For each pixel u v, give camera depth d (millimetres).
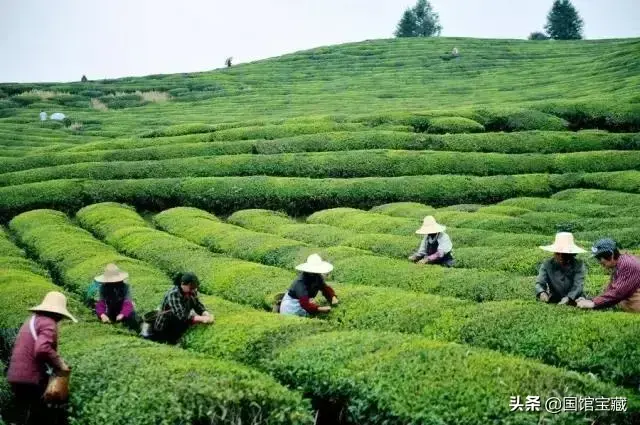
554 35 157125
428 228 22531
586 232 27891
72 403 12836
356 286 20172
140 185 45062
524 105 60125
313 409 12930
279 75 108500
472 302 17047
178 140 57125
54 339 12625
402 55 116188
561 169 45344
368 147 51875
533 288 18312
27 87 100312
